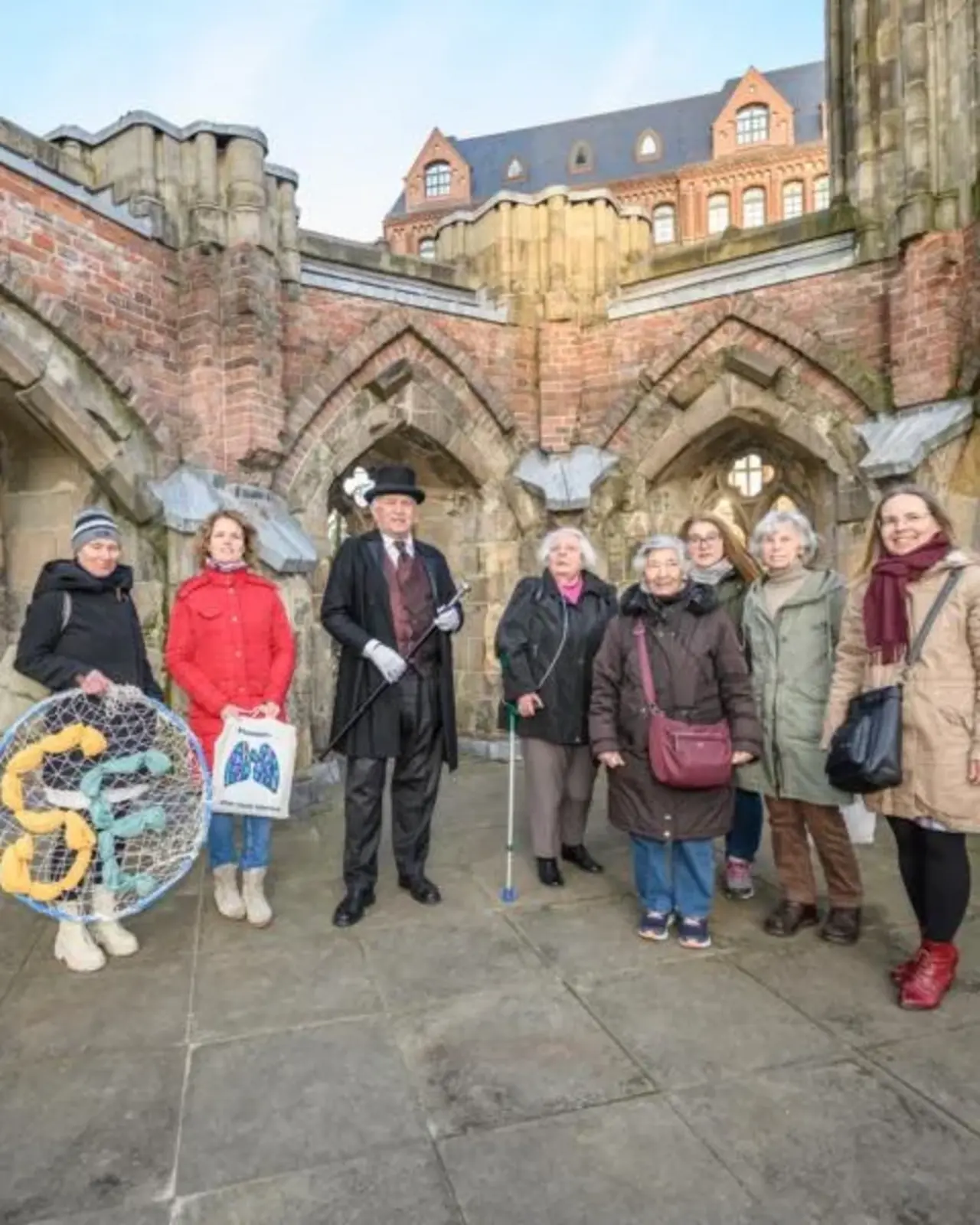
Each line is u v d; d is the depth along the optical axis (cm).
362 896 424
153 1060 296
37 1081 283
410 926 414
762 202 4512
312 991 346
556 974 359
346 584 429
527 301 864
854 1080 277
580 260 860
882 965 363
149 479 647
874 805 336
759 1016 320
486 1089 275
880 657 335
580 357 864
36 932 414
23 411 612
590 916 425
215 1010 331
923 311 686
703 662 378
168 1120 261
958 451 675
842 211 745
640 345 842
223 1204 225
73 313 595
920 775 320
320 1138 251
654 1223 215
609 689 393
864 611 345
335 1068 289
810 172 4431
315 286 753
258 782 396
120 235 631
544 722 465
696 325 806
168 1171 238
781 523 402
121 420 632
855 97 748
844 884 388
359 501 880
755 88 4772
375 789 426
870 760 313
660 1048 298
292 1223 218
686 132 5119
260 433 670
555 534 481
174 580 638
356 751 420
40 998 344
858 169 741
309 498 755
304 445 752
